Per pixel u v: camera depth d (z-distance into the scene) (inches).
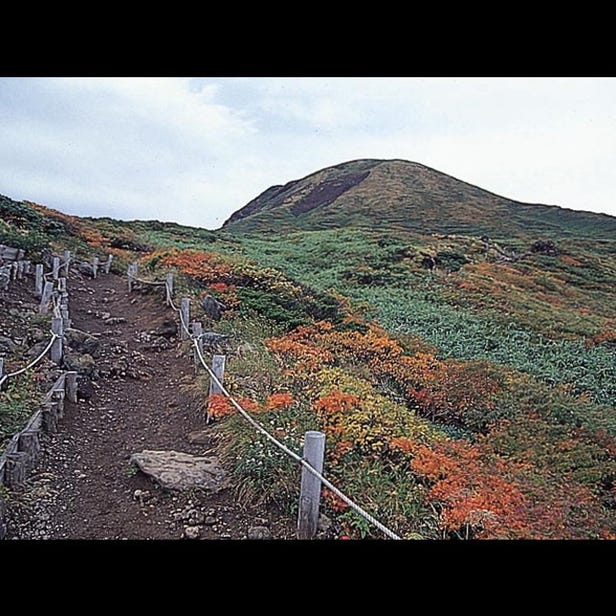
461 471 227.9
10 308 434.6
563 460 324.8
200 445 250.5
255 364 352.5
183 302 437.7
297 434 235.9
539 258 1651.1
